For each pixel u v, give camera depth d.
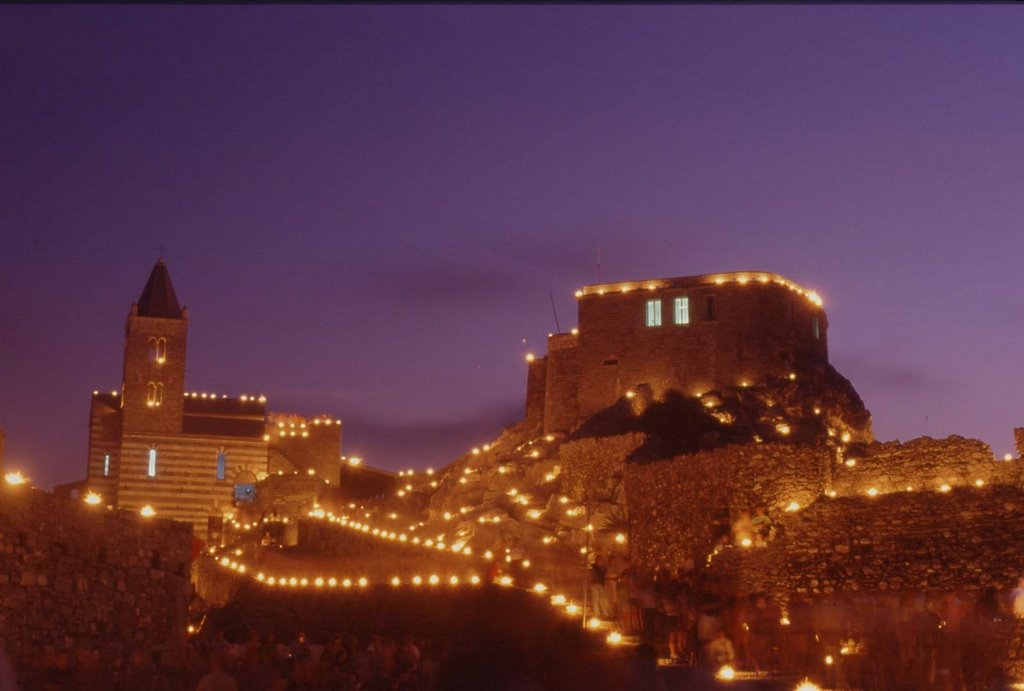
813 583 38.22
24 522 25.62
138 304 90.12
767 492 43.28
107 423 89.12
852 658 30.61
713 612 34.91
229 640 47.91
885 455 42.97
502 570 42.06
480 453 72.00
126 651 27.84
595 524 51.66
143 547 28.64
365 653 31.44
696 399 65.06
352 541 56.97
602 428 63.03
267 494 82.00
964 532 36.56
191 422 88.81
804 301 68.56
